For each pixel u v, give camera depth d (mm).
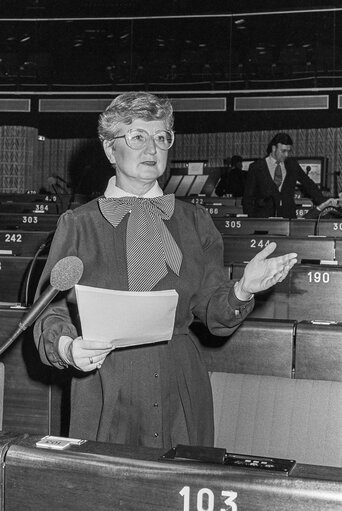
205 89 17219
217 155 18016
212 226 2057
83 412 1905
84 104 17547
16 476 1320
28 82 17594
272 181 8117
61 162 18578
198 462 1262
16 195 13539
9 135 17422
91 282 1895
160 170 1977
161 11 17203
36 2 17406
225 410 2516
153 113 1944
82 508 1290
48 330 1830
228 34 17078
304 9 16688
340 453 2371
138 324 1667
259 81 17000
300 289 4242
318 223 6906
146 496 1257
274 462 1266
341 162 17312
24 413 2988
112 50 17438
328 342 2607
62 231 1919
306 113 16875
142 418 1867
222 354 2703
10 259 4590
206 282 1992
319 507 1173
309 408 2439
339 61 16656
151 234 1928
